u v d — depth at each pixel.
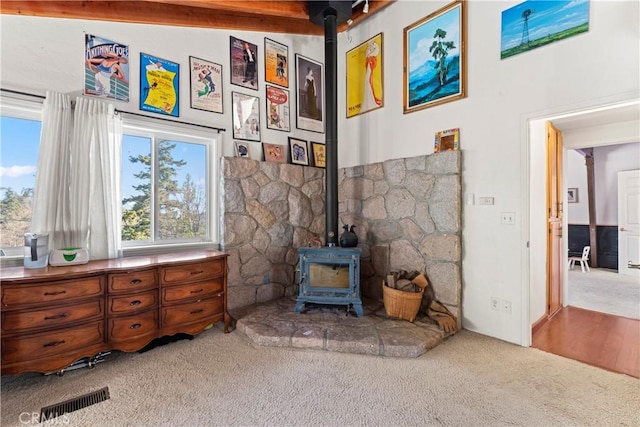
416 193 3.29
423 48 3.28
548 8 2.44
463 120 2.97
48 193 2.36
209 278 2.80
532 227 2.86
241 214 3.45
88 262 2.43
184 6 3.11
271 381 2.08
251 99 3.66
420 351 2.44
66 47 2.52
